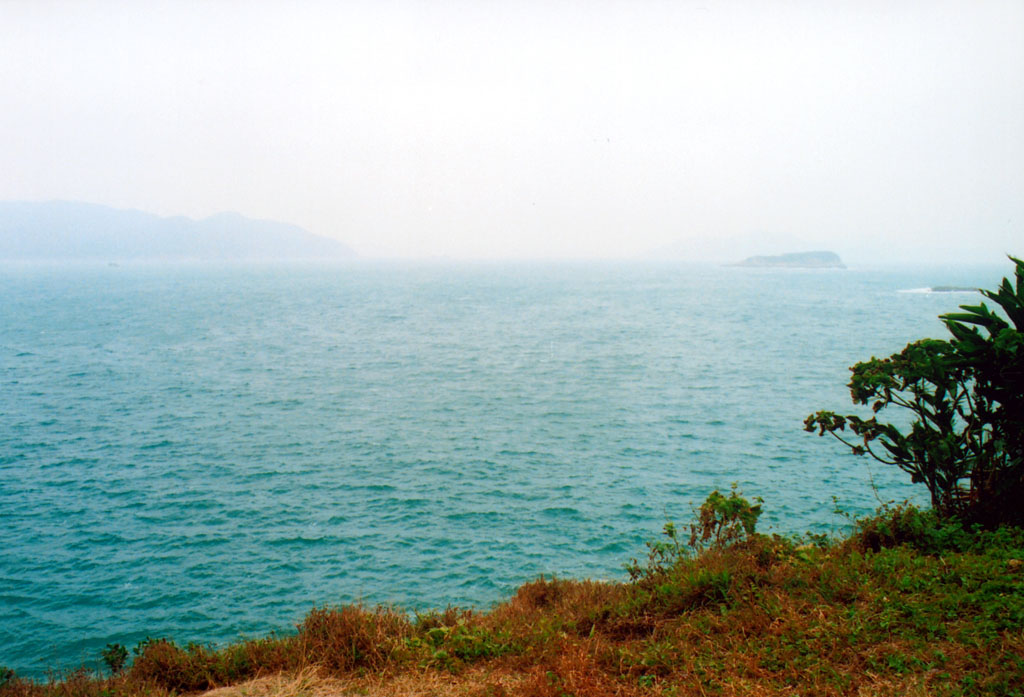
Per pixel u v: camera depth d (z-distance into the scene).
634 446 33.25
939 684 5.28
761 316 115.88
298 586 19.05
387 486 27.52
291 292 184.62
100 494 26.88
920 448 8.82
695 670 6.02
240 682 6.89
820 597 7.17
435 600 18.02
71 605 18.20
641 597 8.13
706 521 9.73
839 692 5.34
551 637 7.11
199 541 22.25
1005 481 8.55
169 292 178.12
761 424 37.50
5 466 30.53
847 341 79.31
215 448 33.59
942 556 7.50
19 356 66.25
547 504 25.06
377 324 102.81
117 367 60.34
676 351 71.50
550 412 41.53
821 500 24.61
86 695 7.04
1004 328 8.70
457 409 42.69
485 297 169.75
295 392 48.94
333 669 6.86
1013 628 5.86
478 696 5.96
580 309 132.62
